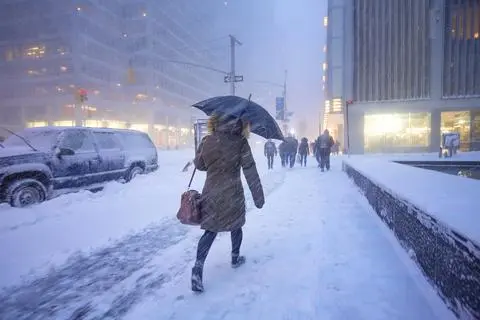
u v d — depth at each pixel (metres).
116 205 6.91
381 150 27.14
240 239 3.68
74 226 5.36
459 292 2.35
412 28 25.98
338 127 38.91
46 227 5.27
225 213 3.22
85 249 4.37
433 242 2.86
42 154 6.96
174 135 66.88
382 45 26.70
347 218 5.64
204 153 3.28
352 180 9.99
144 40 59.09
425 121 26.11
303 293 3.04
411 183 4.62
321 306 2.78
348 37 27.45
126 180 9.49
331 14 29.95
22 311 2.88
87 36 52.44
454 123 25.48
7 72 55.12
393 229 4.41
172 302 2.98
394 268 3.46
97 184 8.33
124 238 4.88
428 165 10.42
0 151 6.52
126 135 10.06
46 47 53.00
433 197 3.46
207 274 3.54
